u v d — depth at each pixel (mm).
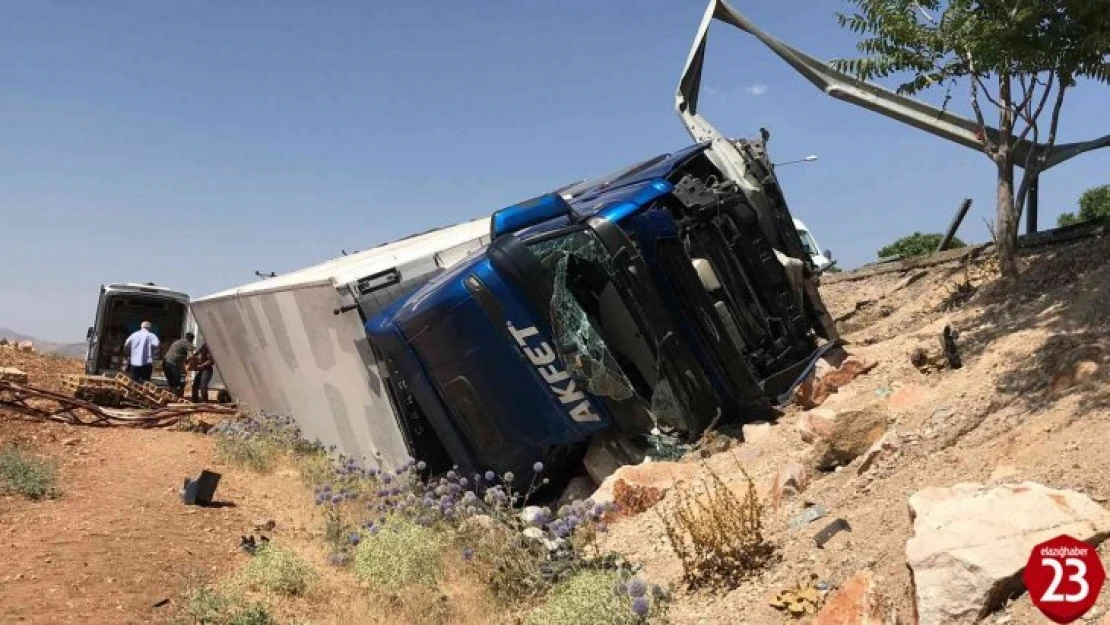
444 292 8500
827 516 5379
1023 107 9336
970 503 4078
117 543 7188
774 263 9859
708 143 10695
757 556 5332
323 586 6727
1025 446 4863
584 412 8352
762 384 9164
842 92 12195
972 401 5934
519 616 5992
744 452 7770
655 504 7258
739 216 9727
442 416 8945
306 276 12484
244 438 12234
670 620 5117
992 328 8250
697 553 5516
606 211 8781
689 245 9250
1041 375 5820
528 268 8266
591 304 8586
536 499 9102
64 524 7645
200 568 6867
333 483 10102
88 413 15742
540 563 6410
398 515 7566
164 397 17906
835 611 4109
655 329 8461
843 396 8141
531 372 8414
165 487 9820
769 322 9688
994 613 3613
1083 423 4742
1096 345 5637
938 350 7855
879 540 4656
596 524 7031
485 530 7137
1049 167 10719
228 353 16625
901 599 4027
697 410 8555
